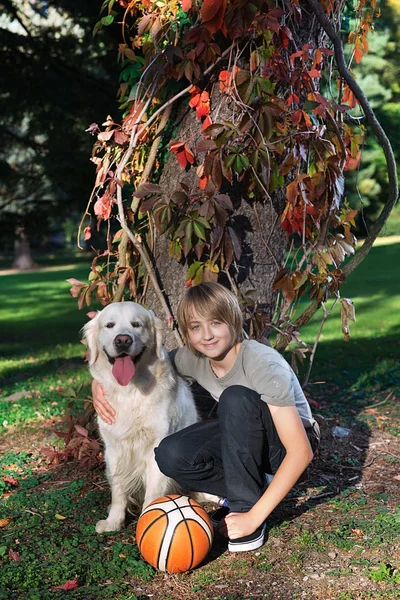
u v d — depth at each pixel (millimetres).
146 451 3512
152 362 3518
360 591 2699
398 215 37094
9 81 10883
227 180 4078
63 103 10828
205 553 2926
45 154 11188
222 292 3082
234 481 3082
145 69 4016
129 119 4137
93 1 9461
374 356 8562
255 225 4180
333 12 4160
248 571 2914
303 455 2994
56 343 12562
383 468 4246
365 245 4453
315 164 3908
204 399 4445
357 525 3328
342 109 3717
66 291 23828
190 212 3789
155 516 2941
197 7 3865
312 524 3377
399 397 6094
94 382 3592
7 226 12852
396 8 25422
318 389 6527
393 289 17781
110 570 2938
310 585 2773
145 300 4414
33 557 3064
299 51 3814
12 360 10383
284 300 4191
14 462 4633
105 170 4148
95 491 4016
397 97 27875
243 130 3711
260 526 3117
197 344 3121
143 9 4133
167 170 4262
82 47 11031
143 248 4219
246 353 3158
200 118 4094
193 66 3822
